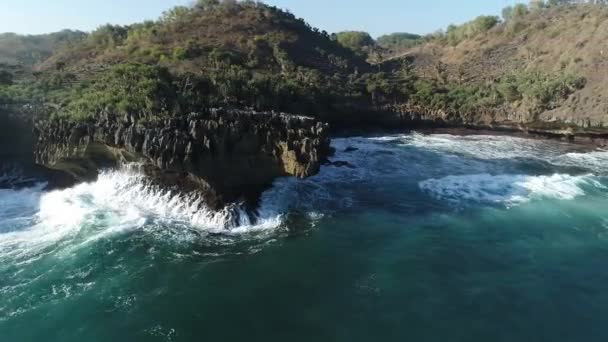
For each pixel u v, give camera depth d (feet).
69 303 77.15
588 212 119.24
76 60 267.80
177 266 89.04
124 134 109.19
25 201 120.98
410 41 635.66
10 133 135.54
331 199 128.36
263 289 82.07
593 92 228.84
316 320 73.77
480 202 127.65
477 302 78.69
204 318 73.97
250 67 249.34
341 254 95.35
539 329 71.72
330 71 311.68
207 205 110.01
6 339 68.54
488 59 364.17
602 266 90.58
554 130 228.22
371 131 249.34
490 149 198.18
